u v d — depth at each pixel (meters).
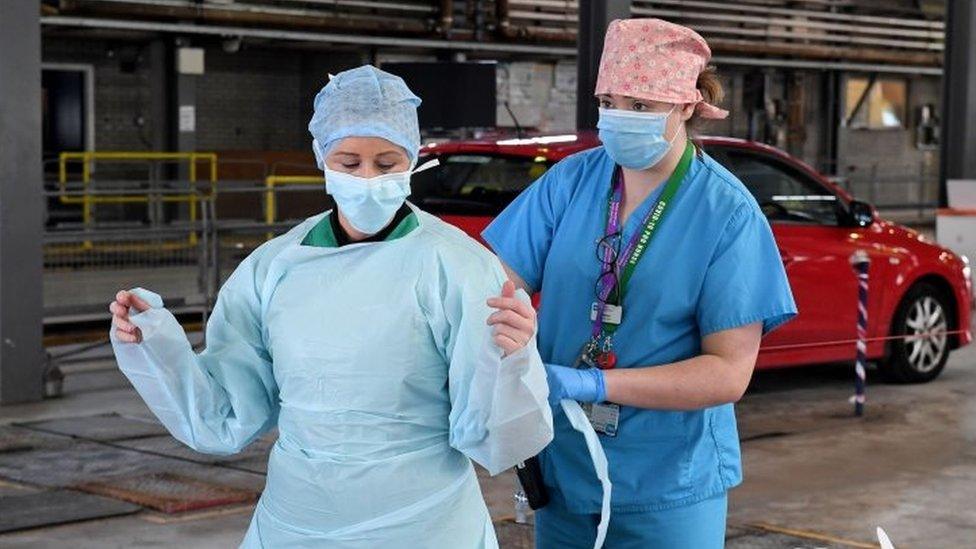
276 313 3.12
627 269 3.70
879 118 31.77
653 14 24.75
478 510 3.23
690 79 3.60
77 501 7.24
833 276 10.16
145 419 9.48
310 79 25.80
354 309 3.04
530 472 3.78
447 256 3.05
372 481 3.06
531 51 23.83
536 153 9.01
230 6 21.00
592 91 10.95
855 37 28.81
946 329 11.24
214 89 25.06
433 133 16.36
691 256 3.66
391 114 3.02
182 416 3.22
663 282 3.67
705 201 3.69
